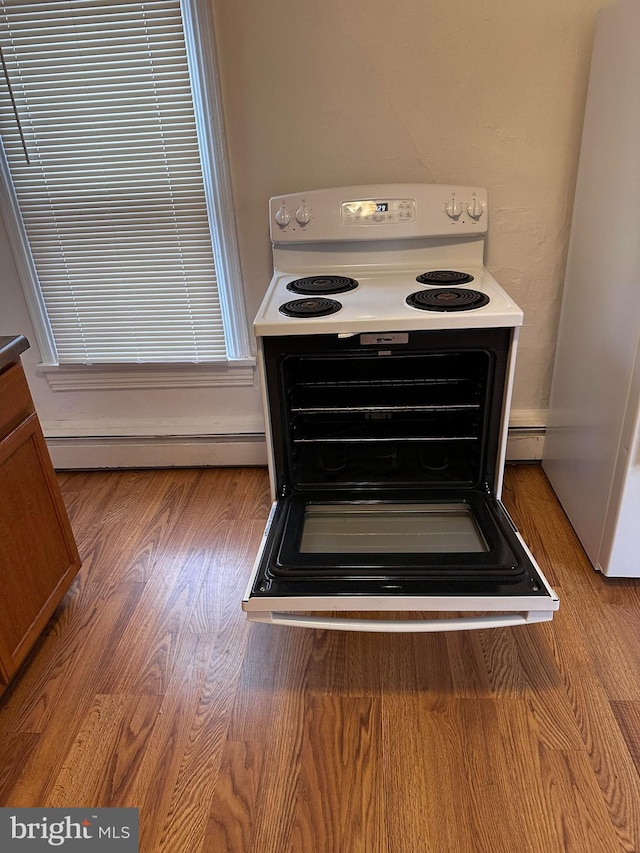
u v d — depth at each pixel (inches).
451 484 70.8
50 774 54.9
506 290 86.7
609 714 58.0
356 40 73.4
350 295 68.8
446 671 63.3
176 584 77.0
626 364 63.7
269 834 49.6
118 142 80.4
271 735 57.5
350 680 62.8
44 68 76.7
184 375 94.9
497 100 75.7
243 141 79.4
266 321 61.3
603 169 68.9
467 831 49.1
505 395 65.0
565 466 84.2
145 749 56.7
